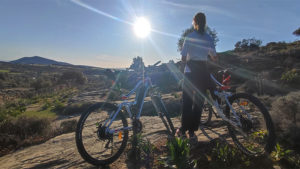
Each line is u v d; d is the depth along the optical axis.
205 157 2.86
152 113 9.02
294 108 3.42
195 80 3.19
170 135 3.76
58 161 3.12
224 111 3.20
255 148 2.88
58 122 9.50
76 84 60.09
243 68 22.00
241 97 2.90
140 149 3.13
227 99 3.04
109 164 2.92
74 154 3.33
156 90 3.68
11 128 5.44
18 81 75.44
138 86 3.40
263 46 41.75
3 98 32.81
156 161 2.88
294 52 24.08
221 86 3.10
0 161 3.49
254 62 23.92
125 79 3.39
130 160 3.00
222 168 2.57
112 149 3.13
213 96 3.26
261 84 11.48
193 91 3.24
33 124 5.77
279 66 21.09
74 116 12.24
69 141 4.12
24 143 4.71
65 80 64.38
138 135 3.25
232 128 3.10
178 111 8.72
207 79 3.21
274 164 2.55
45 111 16.58
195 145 3.21
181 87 3.52
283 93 10.72
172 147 2.61
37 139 5.05
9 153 4.23
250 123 2.85
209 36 3.33
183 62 3.36
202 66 3.20
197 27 3.30
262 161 2.63
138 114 3.31
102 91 25.72
